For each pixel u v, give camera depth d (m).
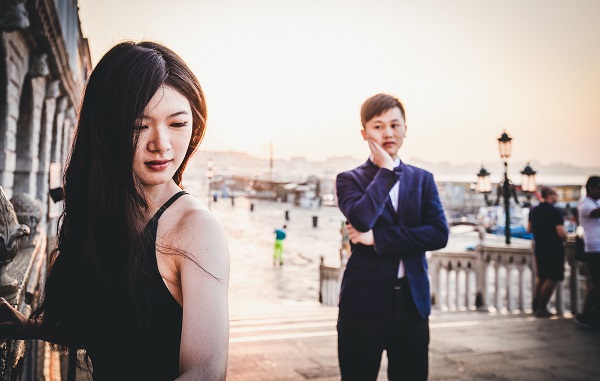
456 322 6.38
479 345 5.00
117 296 0.99
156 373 0.98
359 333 2.24
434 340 5.20
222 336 0.90
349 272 2.34
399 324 2.24
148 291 0.97
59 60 8.98
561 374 4.09
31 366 2.40
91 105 1.03
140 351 0.98
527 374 4.07
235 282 14.12
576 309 7.16
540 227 7.02
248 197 68.12
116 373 1.00
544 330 5.83
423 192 2.41
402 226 2.23
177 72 1.05
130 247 0.97
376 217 2.21
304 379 3.73
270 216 40.66
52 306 1.11
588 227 6.10
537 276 7.14
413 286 2.24
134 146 0.98
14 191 8.37
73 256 1.07
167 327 0.98
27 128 8.47
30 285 1.92
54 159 12.72
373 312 2.22
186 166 1.23
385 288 2.24
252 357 4.30
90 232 1.01
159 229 1.00
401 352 2.29
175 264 0.98
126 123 0.97
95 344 1.04
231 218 37.19
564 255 6.94
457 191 50.22
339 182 2.47
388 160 2.31
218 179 91.31
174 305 0.98
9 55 6.07
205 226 0.98
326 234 29.11
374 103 2.38
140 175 1.01
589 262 6.09
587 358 4.61
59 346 1.27
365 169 2.49
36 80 8.62
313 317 7.30
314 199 53.78
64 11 13.14
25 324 1.18
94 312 1.03
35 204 3.52
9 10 4.70
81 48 22.19
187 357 0.88
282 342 4.91
